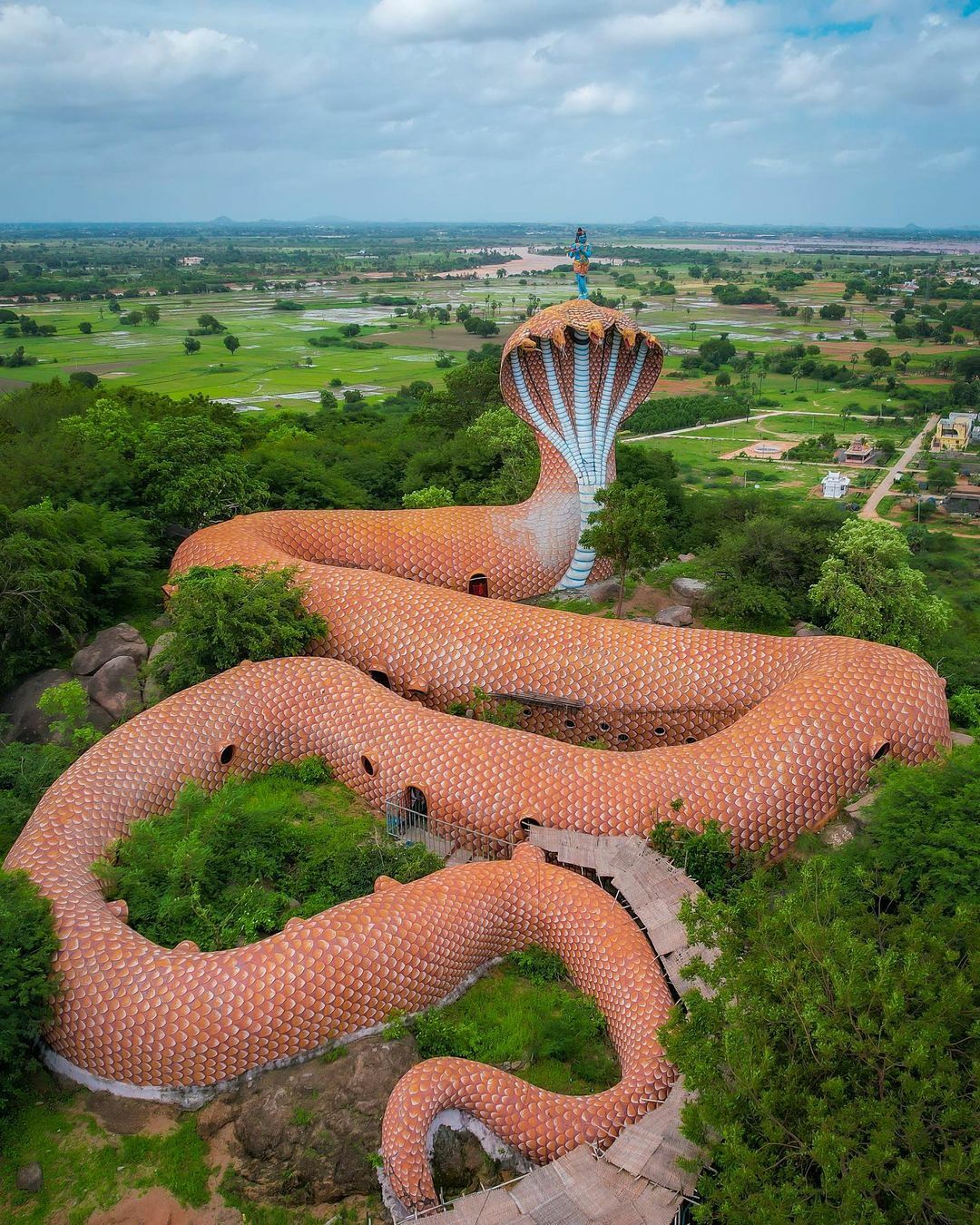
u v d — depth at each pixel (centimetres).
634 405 4303
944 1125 1432
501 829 2614
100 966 2022
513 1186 1712
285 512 4238
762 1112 1491
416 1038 2069
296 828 2705
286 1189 1797
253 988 1950
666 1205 1636
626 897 2358
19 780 2923
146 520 4603
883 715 2748
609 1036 2123
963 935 1675
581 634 3206
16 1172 1823
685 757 2662
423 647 3275
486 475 5922
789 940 1698
